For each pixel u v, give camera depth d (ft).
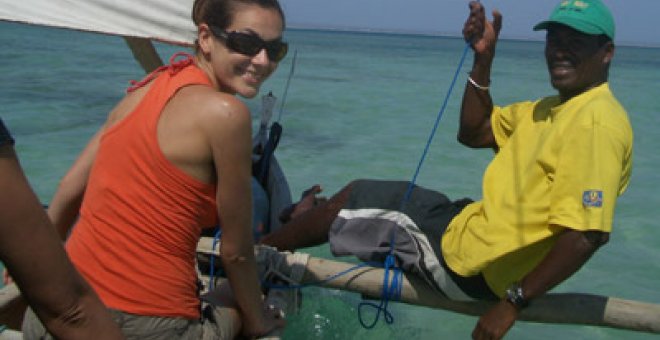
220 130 5.04
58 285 3.49
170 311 5.32
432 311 10.17
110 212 5.23
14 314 6.58
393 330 9.52
